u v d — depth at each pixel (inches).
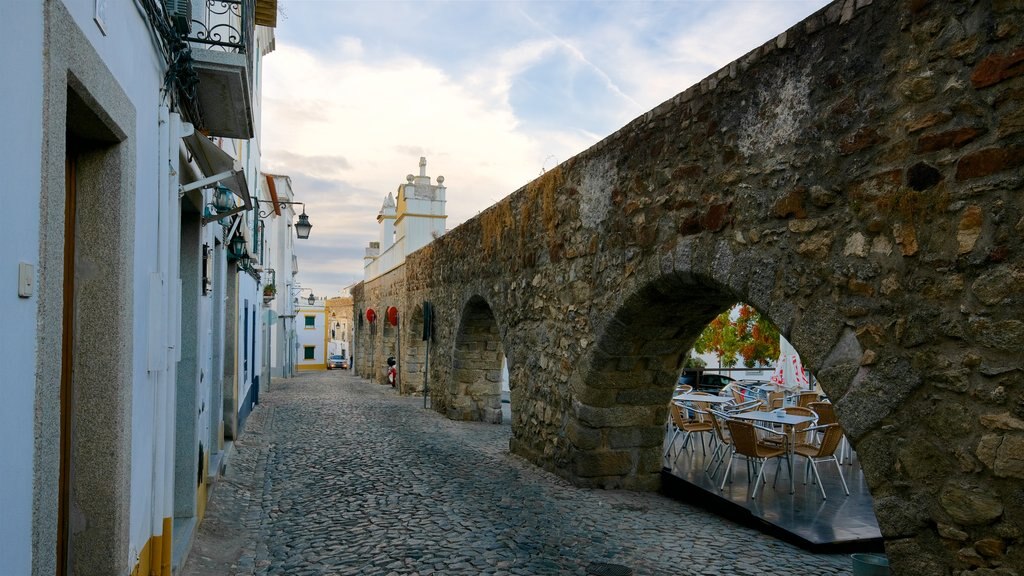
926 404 123.3
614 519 237.1
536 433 331.9
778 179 163.0
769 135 166.7
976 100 116.9
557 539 212.8
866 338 136.2
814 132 152.1
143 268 120.3
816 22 152.6
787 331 157.5
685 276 204.2
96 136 100.6
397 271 805.9
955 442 117.8
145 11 114.9
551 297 314.2
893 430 129.2
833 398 142.4
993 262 112.7
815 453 257.8
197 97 180.2
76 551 101.7
